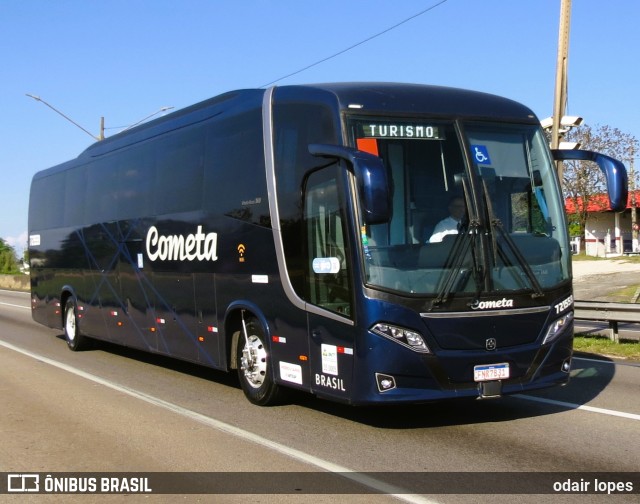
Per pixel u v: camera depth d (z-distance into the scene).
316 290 7.83
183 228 10.57
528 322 7.57
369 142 7.41
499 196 7.72
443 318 7.19
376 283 7.11
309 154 7.91
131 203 12.29
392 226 7.24
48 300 16.34
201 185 10.12
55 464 6.80
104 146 13.68
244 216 9.07
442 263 7.27
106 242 13.26
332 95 7.70
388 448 7.11
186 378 11.41
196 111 10.52
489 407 8.84
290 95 8.42
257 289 8.84
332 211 7.55
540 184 8.03
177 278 10.76
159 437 7.71
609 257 44.22
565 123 16.75
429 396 7.16
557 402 9.05
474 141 7.76
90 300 14.09
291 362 8.30
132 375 11.76
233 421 8.36
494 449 7.00
